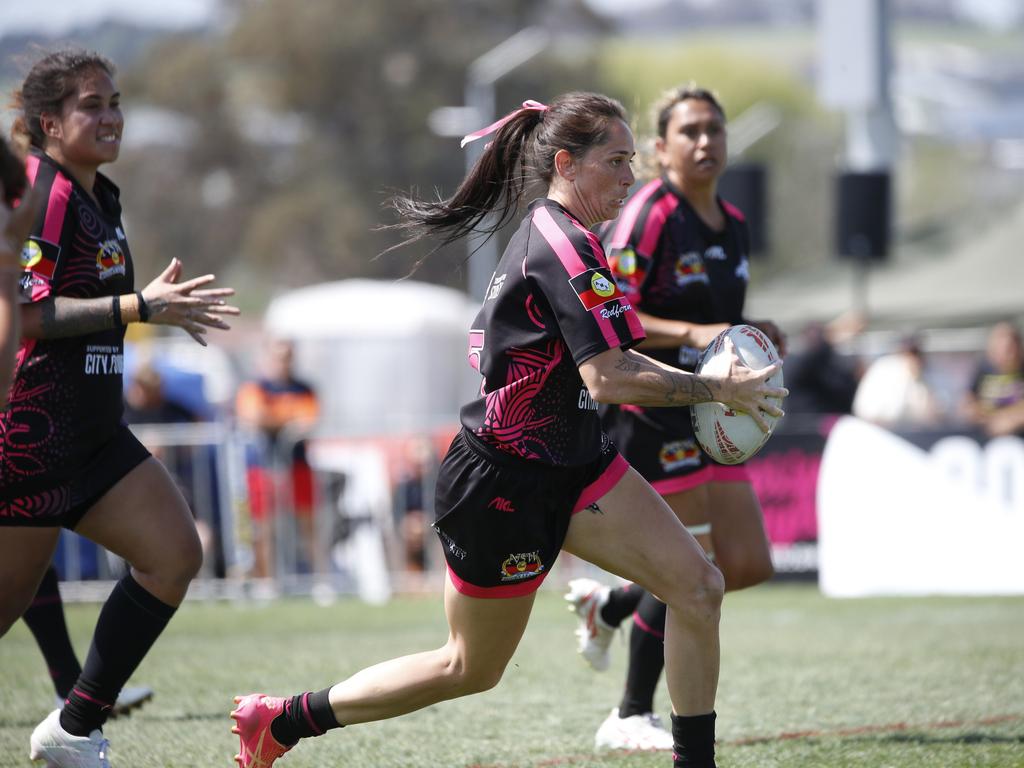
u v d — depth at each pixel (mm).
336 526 37312
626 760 15539
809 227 172125
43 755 14477
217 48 162875
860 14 56938
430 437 38219
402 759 15695
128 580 14453
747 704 19109
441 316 70625
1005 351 39844
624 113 13258
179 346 57688
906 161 190750
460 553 12898
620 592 17938
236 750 16156
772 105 197875
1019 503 36062
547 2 165500
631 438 17109
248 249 158750
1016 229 92188
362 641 26297
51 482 13891
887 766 14984
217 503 35812
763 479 37562
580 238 12586
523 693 20156
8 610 14234
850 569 36938
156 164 163375
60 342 13812
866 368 47156
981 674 21562
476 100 83188
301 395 38688
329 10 156125
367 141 158000
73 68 14039
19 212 11781
